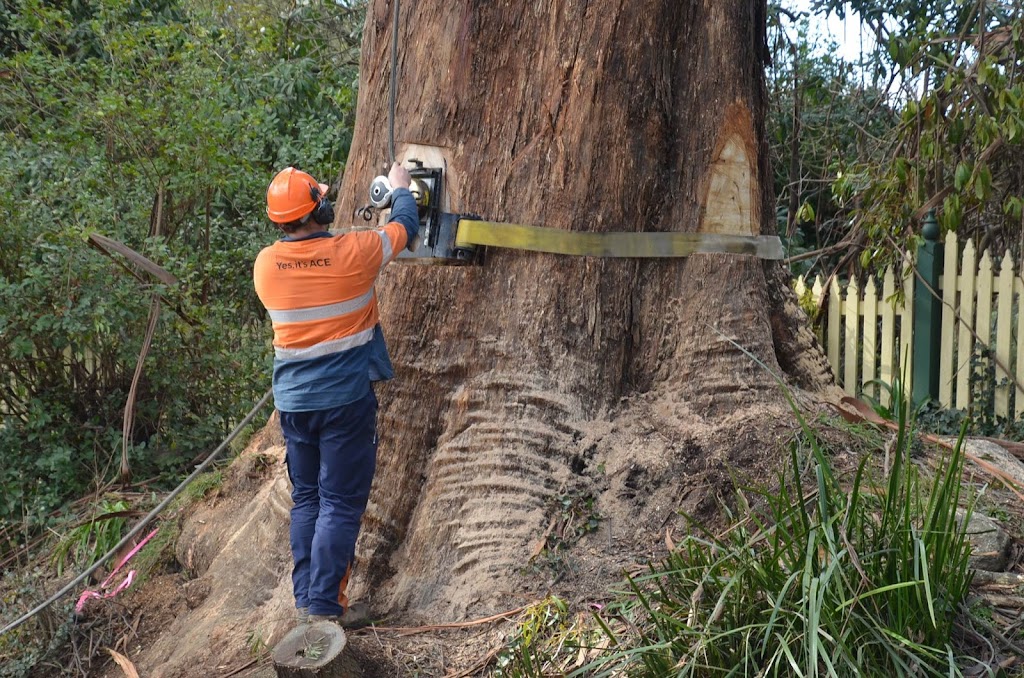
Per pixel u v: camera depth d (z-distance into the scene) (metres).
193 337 6.54
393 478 4.17
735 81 4.37
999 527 3.64
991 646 2.92
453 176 4.18
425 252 4.09
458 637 3.63
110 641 4.48
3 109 7.02
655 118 4.24
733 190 4.37
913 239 6.29
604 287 4.22
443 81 4.20
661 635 3.01
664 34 4.25
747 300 4.33
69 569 5.22
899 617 2.84
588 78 4.13
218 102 6.88
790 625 2.76
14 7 8.87
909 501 2.94
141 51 7.02
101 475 6.32
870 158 8.52
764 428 4.05
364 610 3.84
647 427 4.14
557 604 3.54
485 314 4.20
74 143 6.64
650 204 4.29
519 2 4.14
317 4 10.44
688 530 3.35
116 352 6.45
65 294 5.97
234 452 6.13
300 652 3.30
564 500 3.95
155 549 4.97
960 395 5.95
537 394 4.11
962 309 5.92
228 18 10.23
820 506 2.93
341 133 8.53
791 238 9.30
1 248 5.97
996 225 7.43
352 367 3.55
